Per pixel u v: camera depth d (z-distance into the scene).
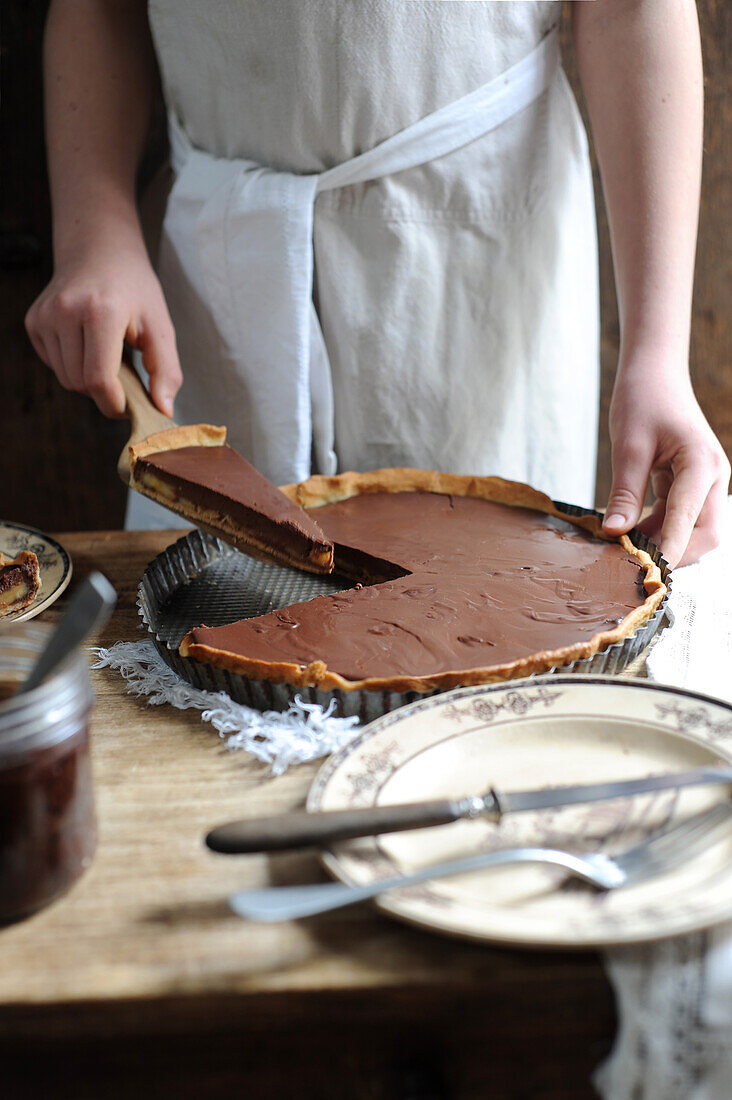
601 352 1.59
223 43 1.13
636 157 1.07
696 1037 0.64
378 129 1.13
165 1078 0.66
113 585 1.00
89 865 0.71
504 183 1.17
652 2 1.06
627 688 0.78
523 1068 0.66
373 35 1.09
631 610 0.89
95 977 0.65
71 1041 0.65
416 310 1.19
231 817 0.74
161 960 0.66
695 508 0.96
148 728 0.82
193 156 1.21
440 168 1.14
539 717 0.76
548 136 1.18
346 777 0.73
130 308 1.10
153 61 1.28
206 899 0.69
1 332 1.54
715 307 1.56
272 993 0.65
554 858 0.67
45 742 0.66
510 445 1.25
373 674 0.82
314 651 0.85
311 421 1.22
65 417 1.60
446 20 1.09
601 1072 0.66
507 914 0.65
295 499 1.08
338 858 0.68
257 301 1.17
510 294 1.20
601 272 1.55
